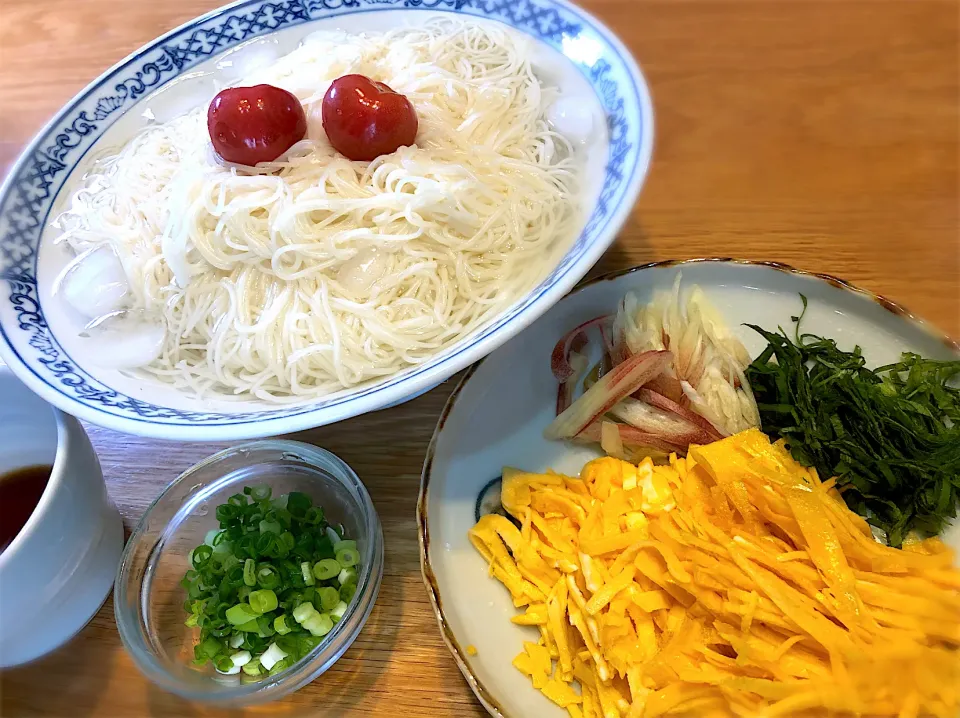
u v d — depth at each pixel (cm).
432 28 24
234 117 18
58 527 16
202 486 20
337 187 18
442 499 19
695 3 32
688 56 30
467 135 21
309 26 25
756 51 30
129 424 15
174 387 18
